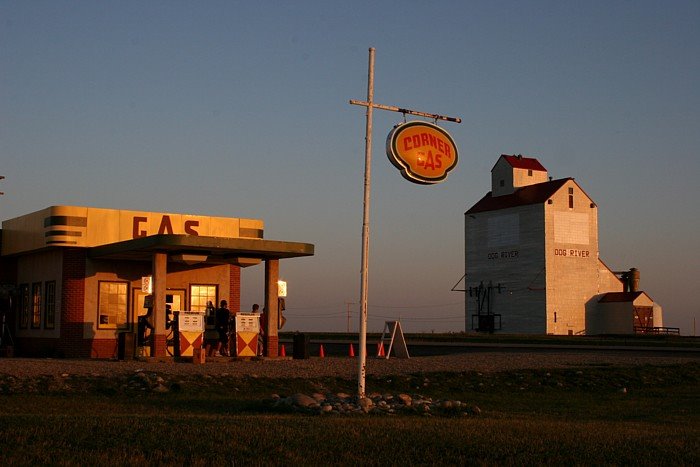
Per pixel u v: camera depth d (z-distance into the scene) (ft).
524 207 264.93
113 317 104.83
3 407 59.93
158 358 92.32
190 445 41.96
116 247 97.04
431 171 68.69
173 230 110.32
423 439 44.78
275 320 103.14
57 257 105.60
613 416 66.13
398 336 111.65
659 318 263.49
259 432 45.39
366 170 65.62
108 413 56.85
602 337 238.89
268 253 99.25
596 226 268.82
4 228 118.73
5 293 114.01
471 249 280.92
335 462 39.86
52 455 39.45
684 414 68.13
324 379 81.41
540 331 257.34
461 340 204.64
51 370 77.25
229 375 78.69
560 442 45.24
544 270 257.55
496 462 40.75
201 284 108.99
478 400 77.82
